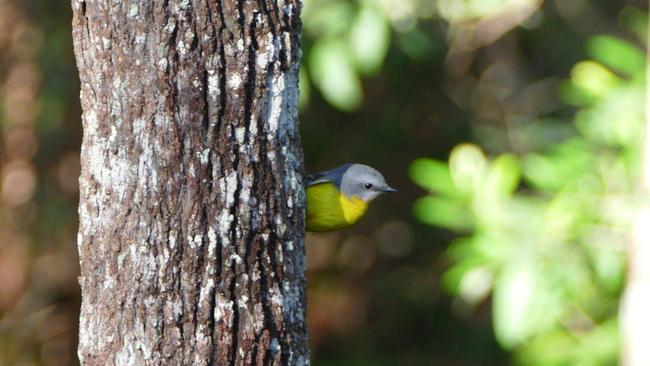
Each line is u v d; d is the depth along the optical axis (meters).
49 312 19.88
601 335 12.43
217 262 6.38
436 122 20.03
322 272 21.84
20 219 19.19
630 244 11.24
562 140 18.05
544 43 19.67
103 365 6.50
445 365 20.89
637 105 11.77
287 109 6.56
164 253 6.34
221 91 6.32
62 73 18.17
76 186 19.17
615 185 11.61
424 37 15.24
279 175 6.55
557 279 11.33
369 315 21.75
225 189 6.38
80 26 6.39
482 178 11.85
